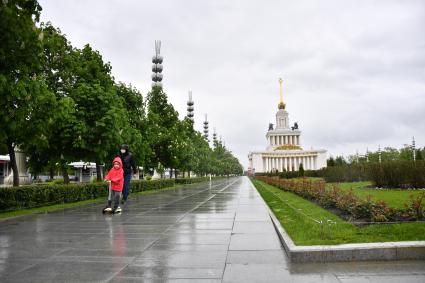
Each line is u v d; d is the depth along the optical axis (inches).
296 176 3191.4
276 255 293.9
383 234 322.3
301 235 332.8
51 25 910.4
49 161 954.1
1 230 425.4
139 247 327.0
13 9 482.0
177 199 904.9
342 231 343.9
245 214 557.9
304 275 241.0
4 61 527.5
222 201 826.2
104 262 276.5
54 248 325.7
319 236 322.7
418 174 1035.3
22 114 554.3
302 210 605.6
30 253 307.4
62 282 230.2
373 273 242.1
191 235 382.0
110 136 861.8
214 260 279.9
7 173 2219.5
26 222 493.4
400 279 229.3
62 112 671.8
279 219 478.3
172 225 453.7
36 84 572.4
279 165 6948.8
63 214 585.3
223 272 249.0
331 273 244.2
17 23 493.7
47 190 730.2
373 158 3853.3
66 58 891.4
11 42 504.4
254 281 229.9
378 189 1047.6
